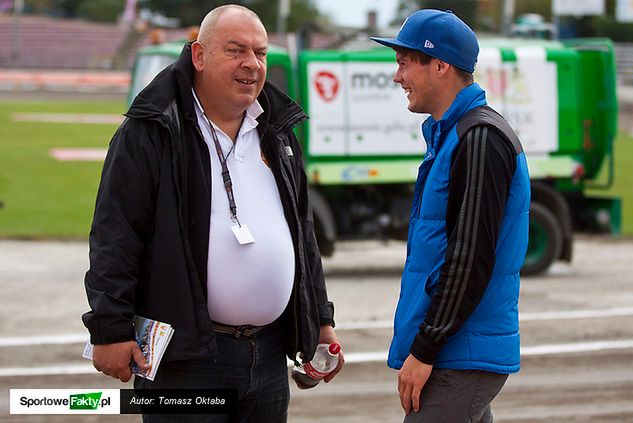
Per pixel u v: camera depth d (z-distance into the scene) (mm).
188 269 5828
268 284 6035
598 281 19484
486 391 6055
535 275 20172
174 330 5797
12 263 20406
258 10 121250
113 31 103875
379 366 12695
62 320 15195
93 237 5754
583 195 21844
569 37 91062
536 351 13617
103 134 48000
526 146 20188
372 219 19875
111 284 5676
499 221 5820
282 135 6289
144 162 5766
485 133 5828
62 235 24219
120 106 64438
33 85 79938
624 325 15297
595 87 21016
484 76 19875
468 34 6137
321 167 19156
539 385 11945
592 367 12812
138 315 5914
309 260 6527
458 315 5785
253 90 5984
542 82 20188
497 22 80312
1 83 80500
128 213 5750
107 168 5828
